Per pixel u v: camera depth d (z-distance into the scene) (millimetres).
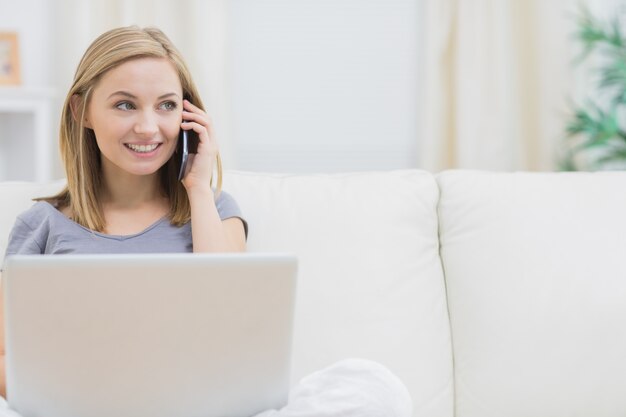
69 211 1766
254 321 1171
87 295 1099
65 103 1697
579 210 1750
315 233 1743
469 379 1681
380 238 1748
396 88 3984
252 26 3924
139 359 1149
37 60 3773
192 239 1702
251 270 1137
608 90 3787
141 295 1110
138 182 1748
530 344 1646
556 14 3734
